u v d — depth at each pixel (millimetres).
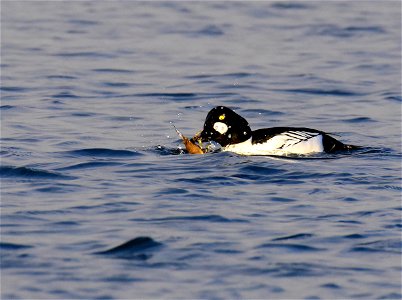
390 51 55156
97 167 29797
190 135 35625
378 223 23938
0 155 31172
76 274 20469
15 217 24266
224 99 42844
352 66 50875
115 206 25328
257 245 22297
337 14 67000
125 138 34625
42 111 39469
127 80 46906
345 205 25562
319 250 22000
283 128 32625
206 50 54969
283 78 47719
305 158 31125
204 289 19812
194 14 66750
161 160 30797
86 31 60375
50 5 70125
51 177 28406
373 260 21422
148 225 23672
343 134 35875
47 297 19375
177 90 44688
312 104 41938
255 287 19938
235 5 70500
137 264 21062
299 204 25656
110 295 19500
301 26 62594
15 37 58062
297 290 19859
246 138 32406
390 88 45375
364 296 19625
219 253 21734
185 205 25469
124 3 71438
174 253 21734
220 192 26828
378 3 71625
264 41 57781
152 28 61500
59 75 47625
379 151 32219
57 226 23594
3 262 21109
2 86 44719
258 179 28359
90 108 40344
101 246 22141
